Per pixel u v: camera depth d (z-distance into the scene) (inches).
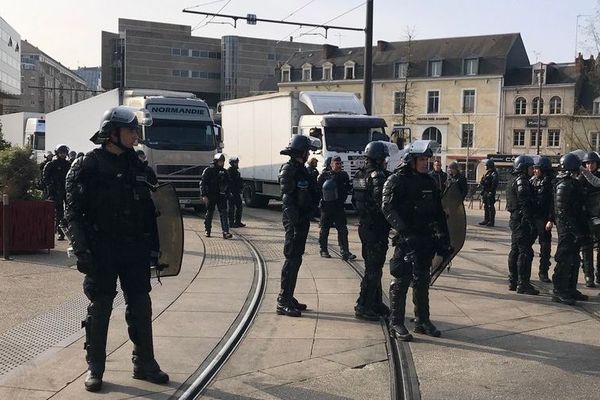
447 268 403.5
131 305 197.9
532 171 390.9
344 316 284.7
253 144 890.7
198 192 771.4
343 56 2770.7
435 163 628.7
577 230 316.2
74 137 923.4
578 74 2245.3
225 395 189.6
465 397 190.5
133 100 792.3
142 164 197.8
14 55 4303.6
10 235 422.9
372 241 275.7
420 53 2556.6
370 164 278.1
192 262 414.6
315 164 633.6
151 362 198.8
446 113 2468.0
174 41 3907.5
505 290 346.6
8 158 434.9
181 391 191.3
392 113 2564.0
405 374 209.6
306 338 249.3
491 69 2384.4
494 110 2378.2
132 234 192.4
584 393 194.7
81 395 185.3
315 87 2775.6
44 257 421.4
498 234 634.8
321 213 446.0
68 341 236.1
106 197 187.3
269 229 620.4
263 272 384.5
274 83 2945.4
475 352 235.0
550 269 422.3
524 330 266.1
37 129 1261.1
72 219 185.2
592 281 371.9
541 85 2289.6
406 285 253.1
